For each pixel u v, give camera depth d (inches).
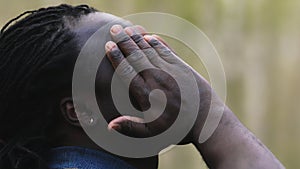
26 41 136.9
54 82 134.7
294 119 892.0
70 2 682.8
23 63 136.3
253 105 885.8
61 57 134.3
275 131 887.1
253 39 879.7
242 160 140.5
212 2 848.3
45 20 139.2
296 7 897.5
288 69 893.8
